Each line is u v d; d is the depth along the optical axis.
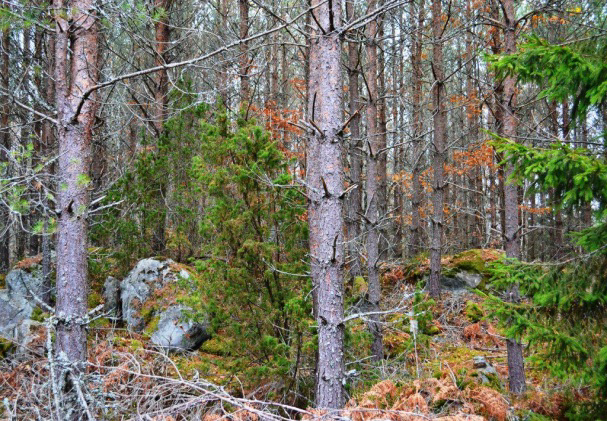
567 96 3.94
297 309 4.87
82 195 4.58
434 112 9.66
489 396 4.57
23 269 8.55
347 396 4.71
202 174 5.48
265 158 5.41
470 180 19.17
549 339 3.59
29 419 4.28
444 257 11.96
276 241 5.56
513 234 5.56
